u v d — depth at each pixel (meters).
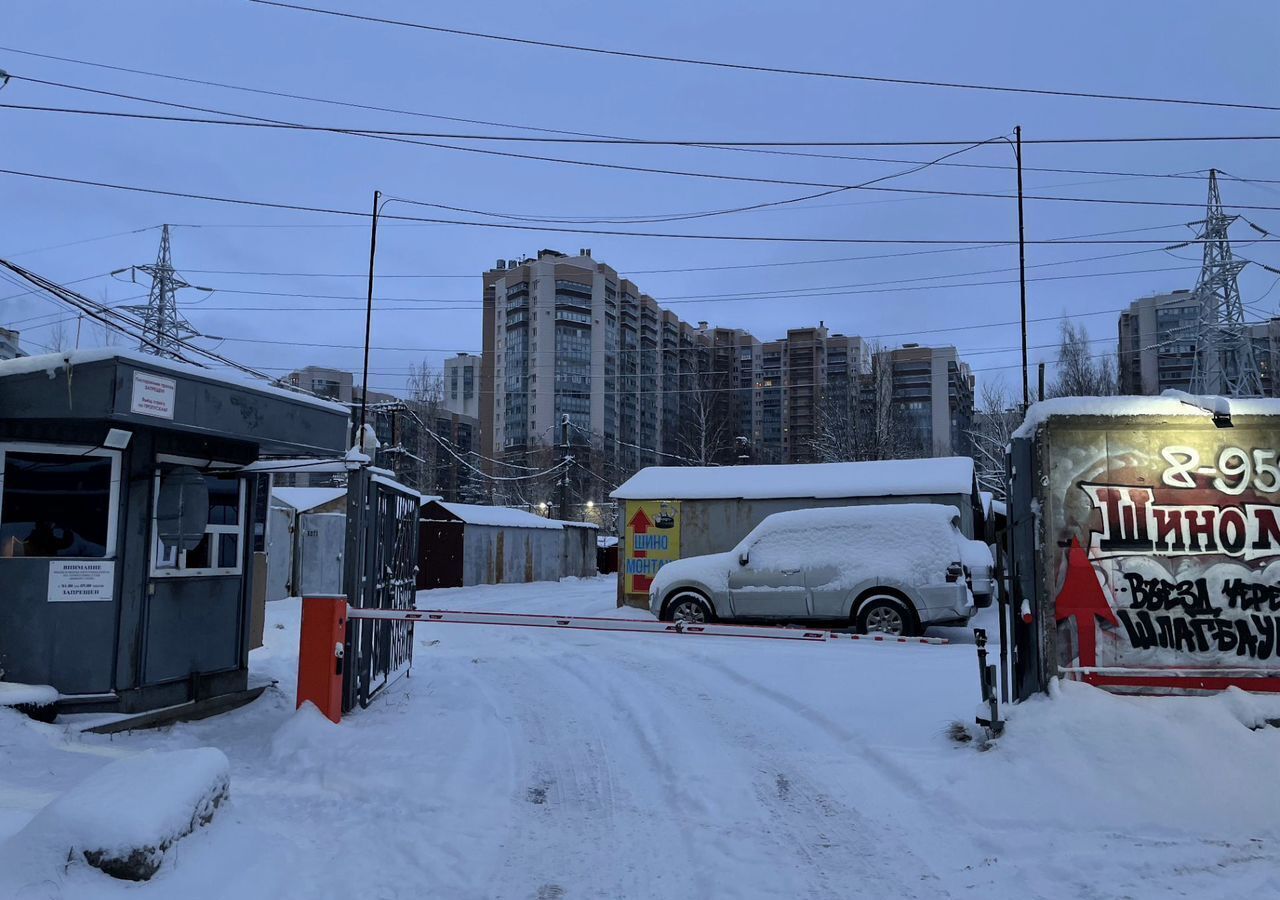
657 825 5.25
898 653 11.55
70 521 6.95
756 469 20.89
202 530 7.36
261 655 11.09
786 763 6.45
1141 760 5.37
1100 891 4.18
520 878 4.46
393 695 8.64
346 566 7.72
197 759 4.62
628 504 20.47
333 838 4.91
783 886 4.32
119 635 6.99
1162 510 6.33
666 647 12.73
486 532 30.19
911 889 4.28
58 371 6.30
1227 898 4.07
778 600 13.92
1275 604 6.18
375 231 21.14
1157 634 6.22
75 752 6.04
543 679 10.20
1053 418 6.43
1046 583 6.32
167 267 29.19
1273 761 5.28
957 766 5.83
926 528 13.53
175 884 3.86
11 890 3.60
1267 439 6.32
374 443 12.52
